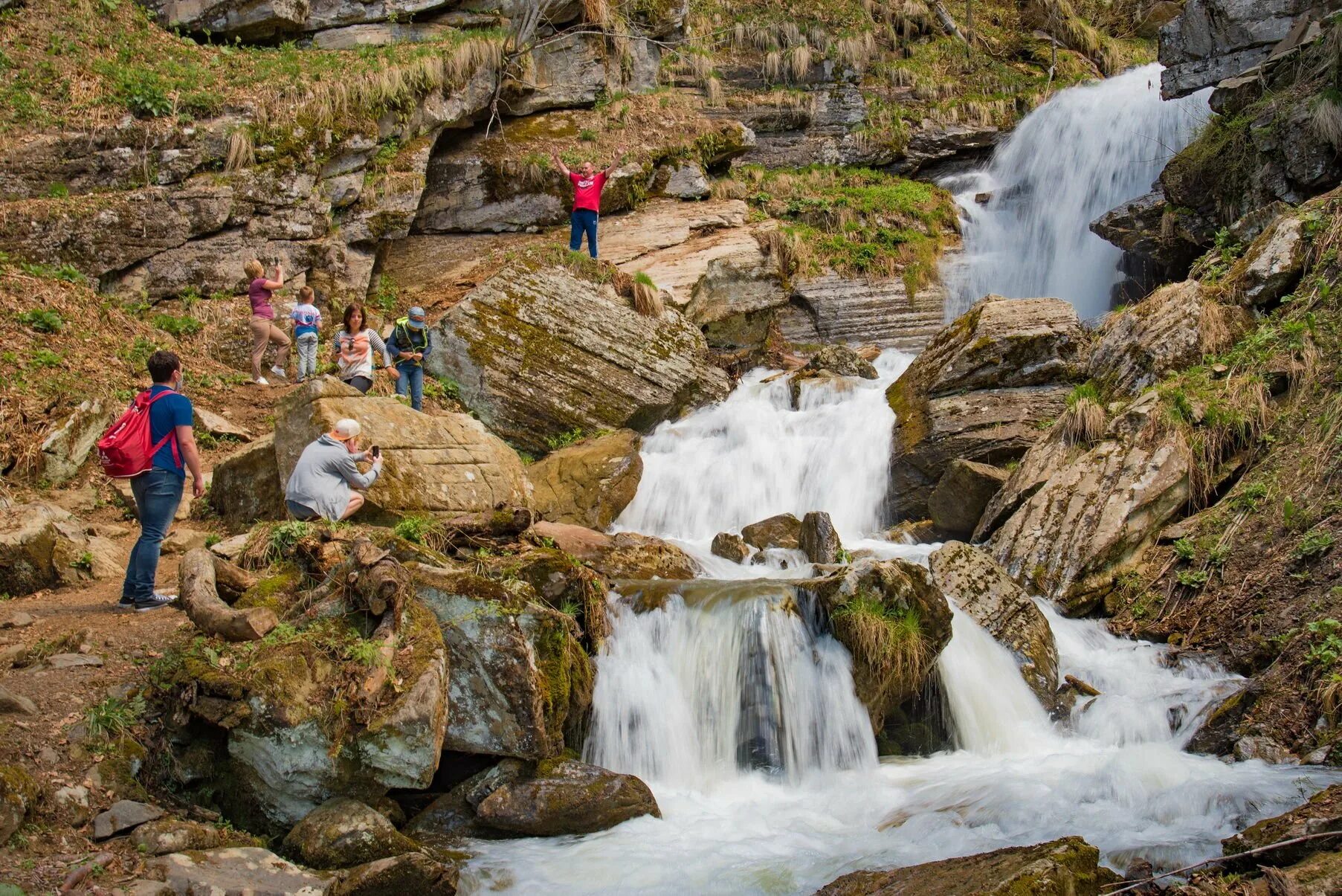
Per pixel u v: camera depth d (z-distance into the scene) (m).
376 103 16.53
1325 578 8.39
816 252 18.80
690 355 14.92
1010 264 20.41
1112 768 7.21
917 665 8.19
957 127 22.05
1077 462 10.44
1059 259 19.92
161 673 6.72
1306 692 7.57
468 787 7.10
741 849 6.57
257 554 8.13
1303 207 11.87
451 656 7.25
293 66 16.78
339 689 6.66
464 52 17.48
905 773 7.91
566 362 14.09
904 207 19.95
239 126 15.36
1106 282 18.52
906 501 12.35
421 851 6.27
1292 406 10.16
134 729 6.53
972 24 24.67
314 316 14.31
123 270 14.67
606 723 7.89
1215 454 10.20
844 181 21.11
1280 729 7.48
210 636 7.05
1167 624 9.09
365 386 12.48
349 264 16.12
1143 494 9.79
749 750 7.88
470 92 17.64
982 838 6.48
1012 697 8.56
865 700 8.13
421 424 10.61
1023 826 6.56
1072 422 10.80
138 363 13.32
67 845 5.68
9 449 10.82
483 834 6.90
